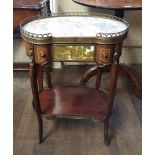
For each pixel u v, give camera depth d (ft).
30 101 6.57
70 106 5.24
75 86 5.99
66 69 8.25
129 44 8.36
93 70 6.91
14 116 6.01
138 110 6.25
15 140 5.31
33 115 6.05
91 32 4.37
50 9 7.58
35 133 5.50
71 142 5.27
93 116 5.00
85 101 5.42
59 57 4.30
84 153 5.00
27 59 8.30
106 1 5.90
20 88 7.18
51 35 4.12
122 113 6.14
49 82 6.03
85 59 4.32
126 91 7.04
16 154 4.97
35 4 6.46
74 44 4.19
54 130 5.59
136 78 6.77
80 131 5.57
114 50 4.26
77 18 5.22
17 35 6.85
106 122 4.99
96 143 5.25
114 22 4.99
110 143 5.25
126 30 4.38
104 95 5.65
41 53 4.22
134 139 5.37
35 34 4.06
